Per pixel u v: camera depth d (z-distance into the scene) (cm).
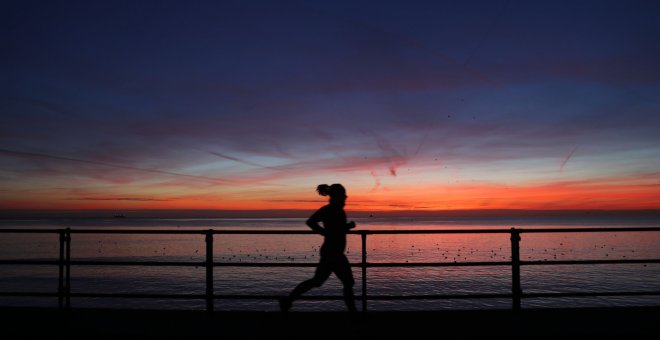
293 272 4969
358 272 4972
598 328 474
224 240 11588
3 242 10212
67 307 537
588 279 4366
